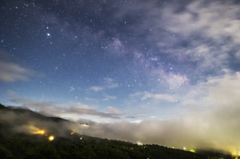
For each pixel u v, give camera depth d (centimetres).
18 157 1542
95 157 1886
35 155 1597
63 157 1703
